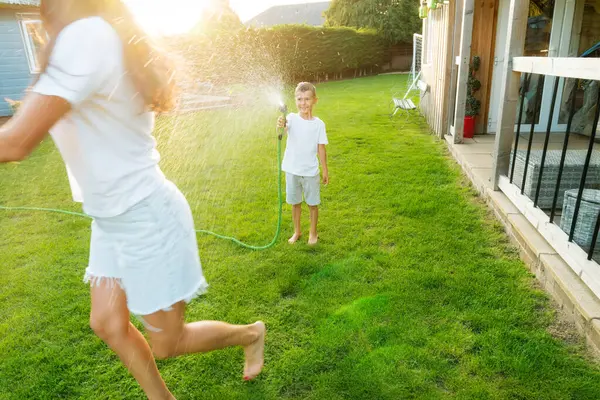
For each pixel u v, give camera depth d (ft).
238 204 14.64
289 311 8.59
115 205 4.53
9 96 34.06
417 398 6.43
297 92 11.04
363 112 33.35
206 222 13.07
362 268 10.09
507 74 11.98
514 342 7.45
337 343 7.61
